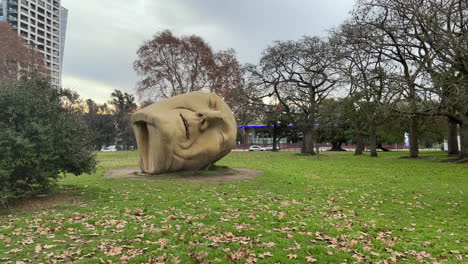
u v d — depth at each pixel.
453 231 6.34
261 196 9.43
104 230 5.87
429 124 34.09
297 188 11.13
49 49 97.12
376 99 22.14
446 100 18.61
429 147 65.12
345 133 49.41
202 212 7.28
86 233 5.70
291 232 5.96
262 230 6.00
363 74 22.48
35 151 7.96
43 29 94.25
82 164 9.21
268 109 35.19
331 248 5.17
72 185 11.12
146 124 14.76
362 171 17.14
